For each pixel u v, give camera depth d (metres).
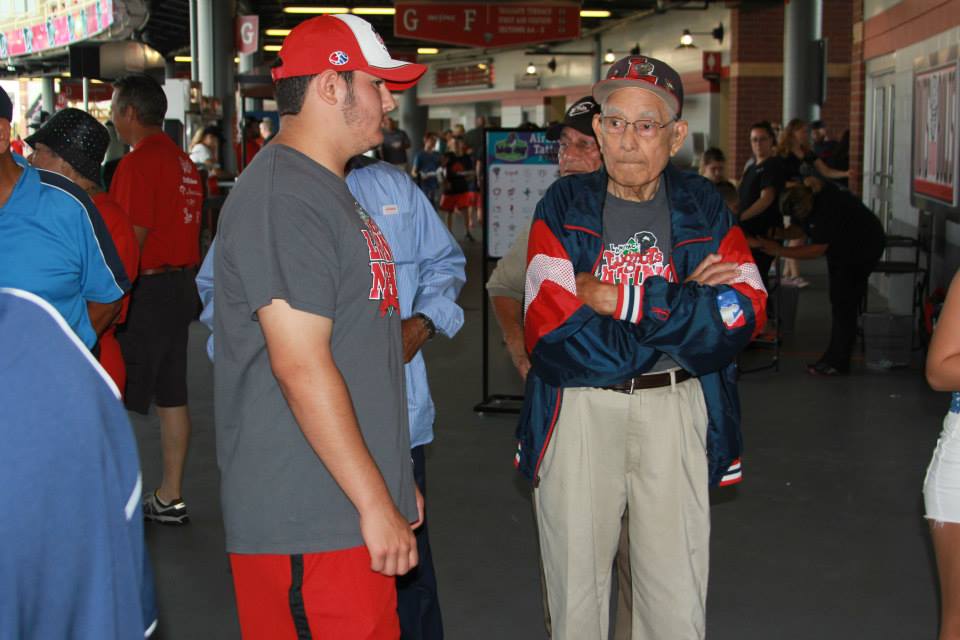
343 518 2.19
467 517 5.11
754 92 23.64
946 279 8.92
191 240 4.88
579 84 33.06
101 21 21.67
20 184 2.79
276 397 2.18
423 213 3.14
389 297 2.27
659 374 2.80
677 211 2.80
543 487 2.89
